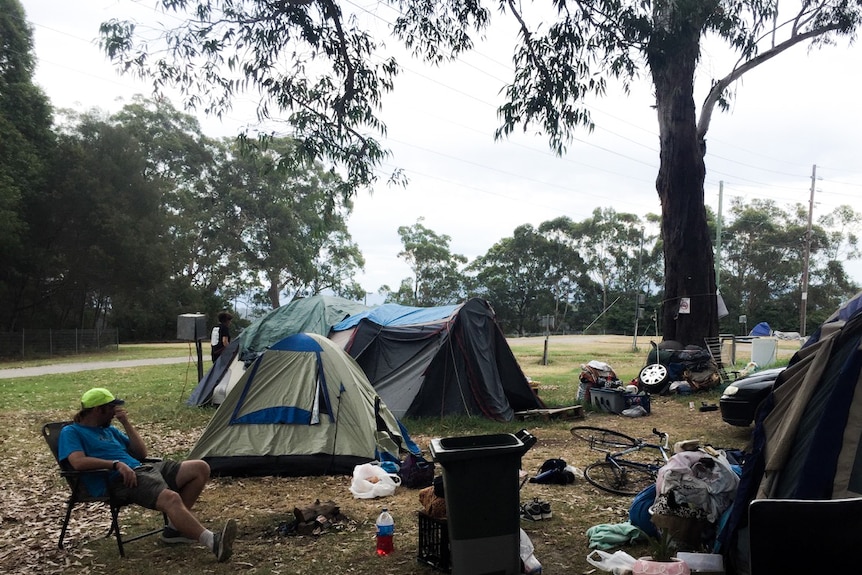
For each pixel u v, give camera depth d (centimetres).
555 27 789
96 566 454
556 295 6719
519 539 394
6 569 450
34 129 2989
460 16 881
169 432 982
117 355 3180
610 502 584
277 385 751
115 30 800
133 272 3466
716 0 828
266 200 4925
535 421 1058
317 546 491
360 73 939
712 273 1466
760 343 1573
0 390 1561
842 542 243
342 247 5547
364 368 1112
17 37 2883
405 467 667
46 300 3481
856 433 375
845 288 6112
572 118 839
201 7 817
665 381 1318
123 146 3488
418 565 452
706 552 420
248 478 703
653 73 889
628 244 6588
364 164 1011
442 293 6806
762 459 412
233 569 448
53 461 795
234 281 5203
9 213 2675
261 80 907
